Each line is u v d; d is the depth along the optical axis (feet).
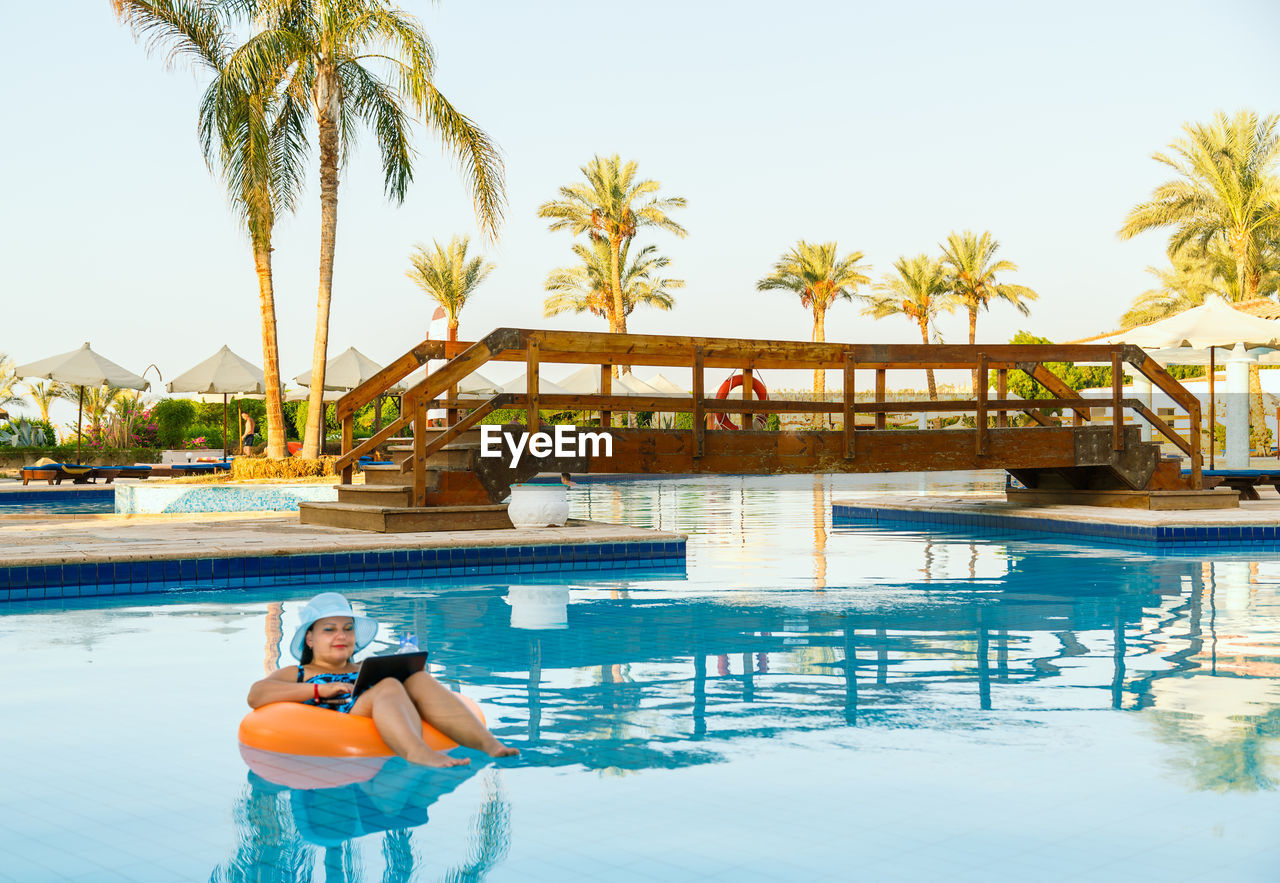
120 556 26.20
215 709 14.43
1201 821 9.91
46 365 80.53
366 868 8.91
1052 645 18.89
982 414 40.19
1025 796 10.68
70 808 10.45
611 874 8.76
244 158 55.77
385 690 12.62
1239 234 110.83
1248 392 69.26
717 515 52.37
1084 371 164.86
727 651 18.49
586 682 16.05
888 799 10.62
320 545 28.71
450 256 135.44
